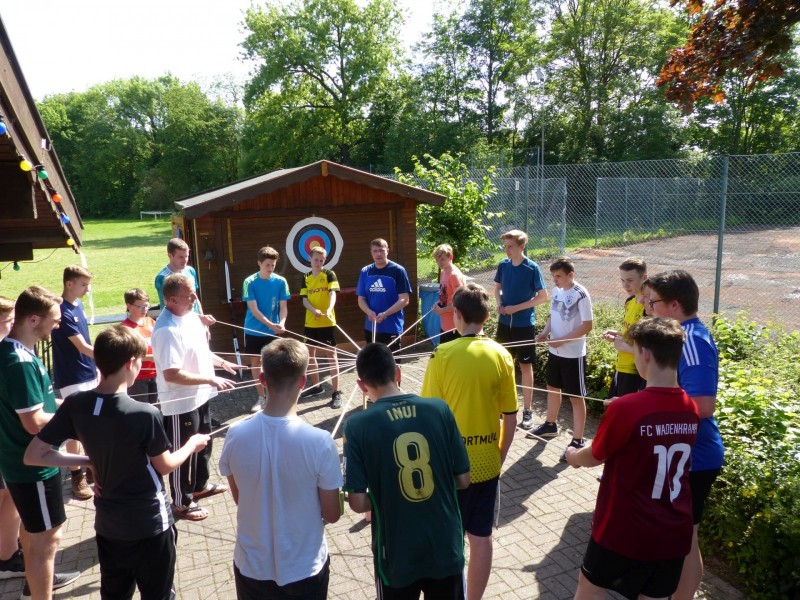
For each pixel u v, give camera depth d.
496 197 16.98
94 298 15.83
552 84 36.47
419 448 2.41
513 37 39.81
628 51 34.94
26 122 2.93
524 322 6.11
